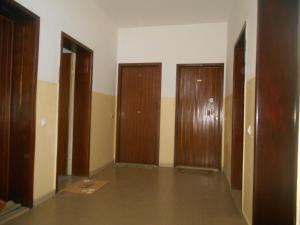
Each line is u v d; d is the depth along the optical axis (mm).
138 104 5188
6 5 2391
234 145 3621
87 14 3891
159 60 5047
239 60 3617
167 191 3498
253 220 2301
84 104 4105
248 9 2734
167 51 5020
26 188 2760
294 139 2242
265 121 2279
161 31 5043
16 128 2773
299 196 2102
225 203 3094
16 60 2758
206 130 4969
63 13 3246
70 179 3934
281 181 2268
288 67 2266
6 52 2689
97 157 4445
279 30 2270
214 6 4082
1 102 2680
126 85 5211
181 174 4438
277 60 2271
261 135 2287
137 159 5195
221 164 4816
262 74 2281
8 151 2771
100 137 4535
